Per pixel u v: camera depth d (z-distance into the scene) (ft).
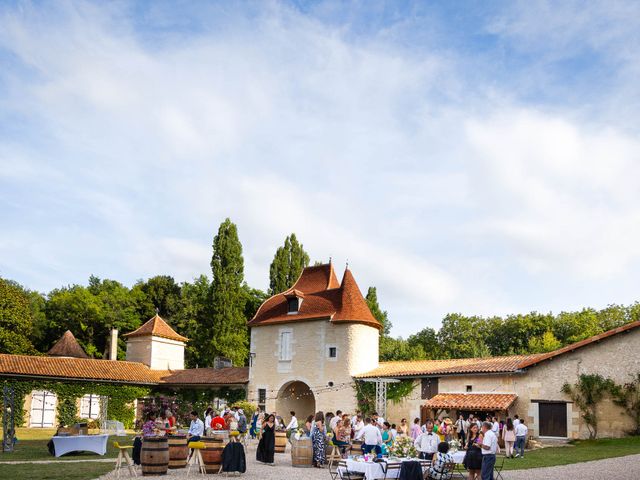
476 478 47.06
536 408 87.61
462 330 202.28
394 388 103.65
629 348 83.46
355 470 46.52
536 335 188.55
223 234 161.58
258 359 122.11
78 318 181.16
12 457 68.59
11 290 156.15
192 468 56.65
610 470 54.60
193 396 128.16
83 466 58.80
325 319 114.42
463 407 88.69
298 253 172.76
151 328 141.69
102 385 123.03
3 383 111.86
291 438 62.03
